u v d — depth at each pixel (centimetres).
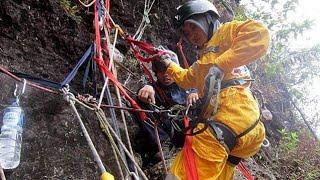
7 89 395
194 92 402
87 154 407
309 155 705
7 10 455
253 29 318
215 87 317
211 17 351
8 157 351
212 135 321
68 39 484
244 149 338
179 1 626
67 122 411
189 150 325
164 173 466
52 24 481
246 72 343
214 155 319
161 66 443
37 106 403
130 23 571
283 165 674
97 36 448
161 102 459
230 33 328
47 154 386
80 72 471
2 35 448
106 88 431
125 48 536
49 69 452
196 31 352
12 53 439
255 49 314
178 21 357
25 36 460
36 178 370
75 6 510
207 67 333
